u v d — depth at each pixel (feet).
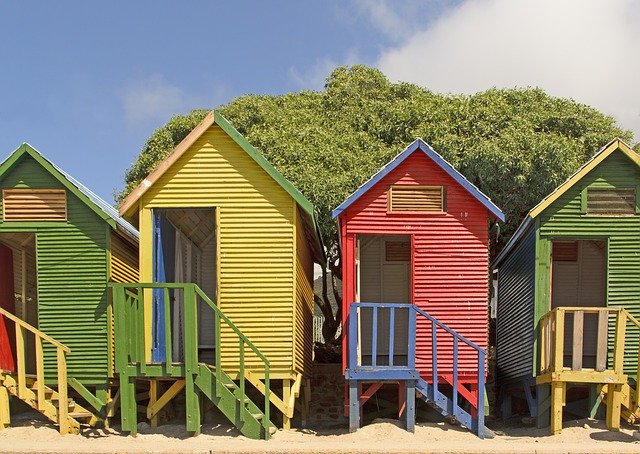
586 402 51.37
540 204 48.21
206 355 53.83
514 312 56.49
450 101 74.49
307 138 70.79
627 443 43.45
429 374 47.52
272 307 47.14
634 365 47.57
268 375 44.70
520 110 71.77
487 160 63.98
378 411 55.67
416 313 46.32
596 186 48.60
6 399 45.93
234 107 77.25
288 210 47.73
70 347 47.70
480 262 48.06
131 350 44.80
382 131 73.77
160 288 45.50
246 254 47.42
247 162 47.96
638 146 72.28
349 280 47.83
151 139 79.15
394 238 54.80
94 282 48.01
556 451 40.42
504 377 60.75
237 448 41.16
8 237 51.24
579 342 45.16
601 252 56.44
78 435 45.06
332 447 41.50
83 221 48.26
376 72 83.41
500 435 46.83
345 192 64.85
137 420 50.03
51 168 47.83
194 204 47.60
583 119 71.41
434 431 46.60
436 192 48.60
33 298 54.95
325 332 76.54
